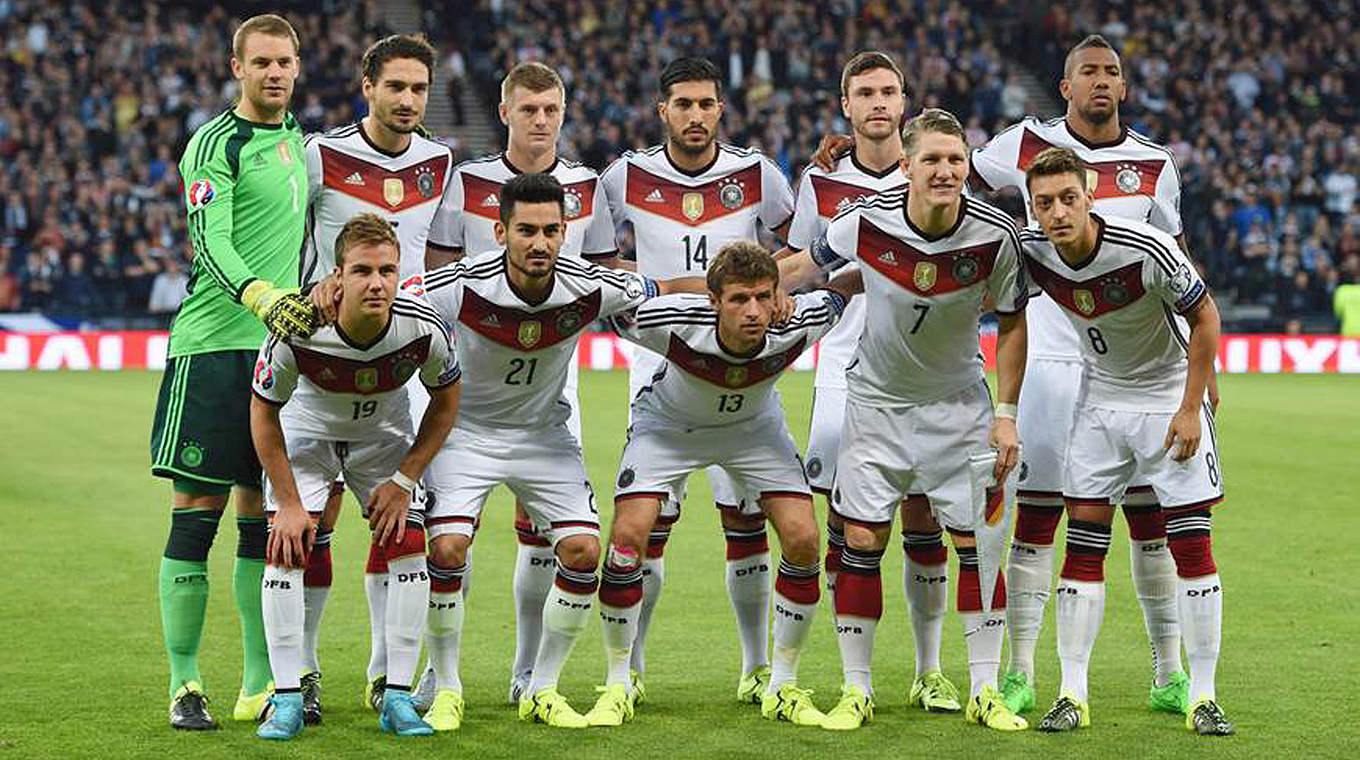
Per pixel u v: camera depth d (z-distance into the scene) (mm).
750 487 8016
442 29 40656
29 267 32156
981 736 7477
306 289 8703
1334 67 40562
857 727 7641
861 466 7883
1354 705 7996
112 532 13523
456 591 7742
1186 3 41875
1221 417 22891
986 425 7883
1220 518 14367
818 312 7844
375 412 7648
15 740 7289
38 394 25688
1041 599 8211
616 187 9352
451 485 7801
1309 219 36156
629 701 7898
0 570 11727
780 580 7910
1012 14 43000
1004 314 7797
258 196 7906
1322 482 16625
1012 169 9172
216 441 7738
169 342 7996
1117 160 8945
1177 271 7402
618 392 26250
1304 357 32406
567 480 7910
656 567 8578
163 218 33094
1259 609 10469
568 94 37938
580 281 7703
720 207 9266
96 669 8719
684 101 8891
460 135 38156
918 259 7578
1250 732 7492
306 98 36719
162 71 37219
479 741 7379
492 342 7672
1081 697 7719
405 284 7781
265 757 7051
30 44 37438
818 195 9227
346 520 14609
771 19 40875
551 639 7824
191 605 7688
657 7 40781
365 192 8625
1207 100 39125
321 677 8758
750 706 8148
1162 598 8023
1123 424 7770
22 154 33375
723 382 7797
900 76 9070
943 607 8156
